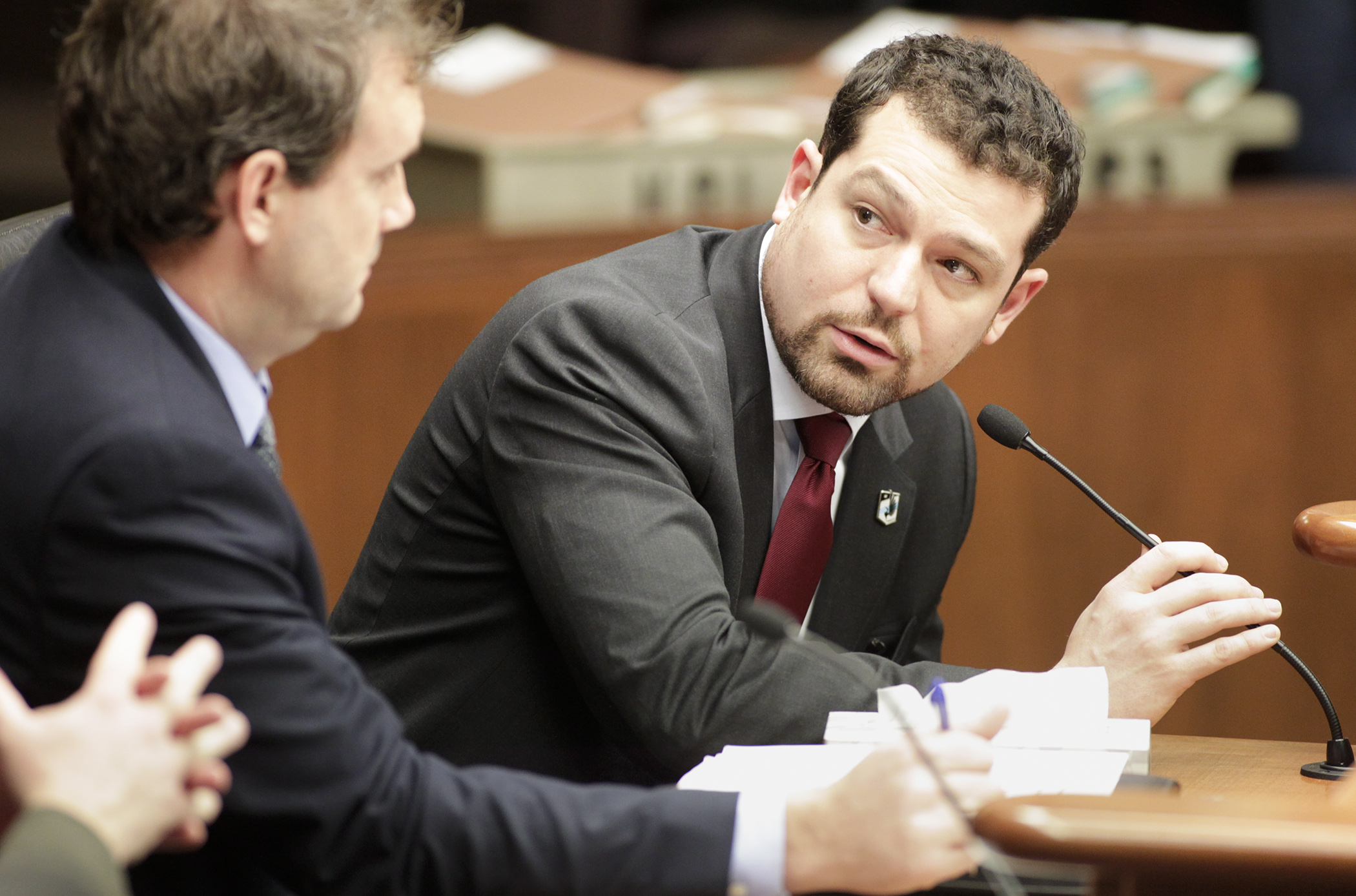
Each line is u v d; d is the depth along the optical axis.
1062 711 5.11
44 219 5.77
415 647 6.07
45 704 3.86
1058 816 3.28
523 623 5.95
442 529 6.02
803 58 19.94
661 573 5.26
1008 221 5.80
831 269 5.81
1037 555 11.73
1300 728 11.91
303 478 9.91
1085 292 11.64
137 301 3.99
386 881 3.94
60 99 4.05
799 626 6.18
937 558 6.98
